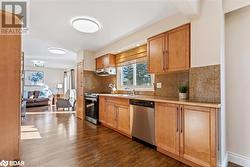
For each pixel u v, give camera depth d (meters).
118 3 2.78
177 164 2.19
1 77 1.91
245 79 2.19
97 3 2.84
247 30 2.18
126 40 4.07
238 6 2.09
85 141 3.09
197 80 2.33
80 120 5.07
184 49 2.51
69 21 3.57
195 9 2.19
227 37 2.36
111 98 3.95
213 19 2.17
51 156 2.42
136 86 4.22
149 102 2.79
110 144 2.94
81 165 2.15
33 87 9.62
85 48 5.19
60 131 3.79
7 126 1.96
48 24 3.72
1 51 1.91
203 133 1.97
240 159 2.20
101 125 4.41
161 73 3.18
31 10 3.07
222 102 2.10
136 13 2.97
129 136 3.32
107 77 5.39
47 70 10.22
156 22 3.19
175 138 2.30
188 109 2.14
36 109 7.49
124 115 3.46
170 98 2.84
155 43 3.02
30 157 2.38
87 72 5.38
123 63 4.59
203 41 2.27
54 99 9.12
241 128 2.22
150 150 2.66
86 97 5.15
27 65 9.27
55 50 5.88
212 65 2.16
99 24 3.56
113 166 2.13
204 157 1.95
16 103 2.05
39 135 3.46
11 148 2.00
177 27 2.62
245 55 2.20
